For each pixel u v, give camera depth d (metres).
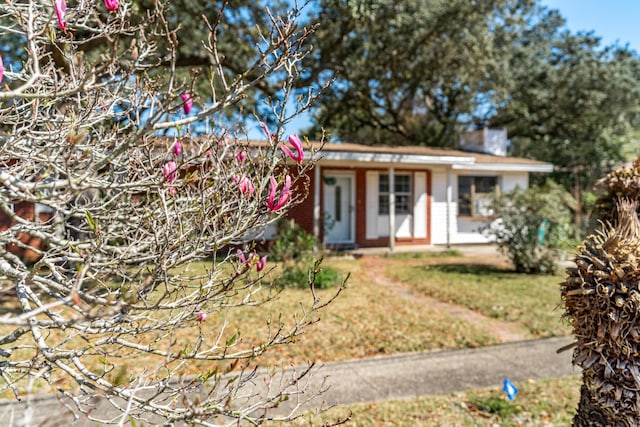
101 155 1.71
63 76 1.79
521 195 10.70
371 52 15.88
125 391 1.51
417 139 23.23
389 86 18.62
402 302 7.83
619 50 19.80
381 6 12.27
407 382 4.42
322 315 6.75
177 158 1.91
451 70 16.78
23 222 1.61
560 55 19.84
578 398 4.10
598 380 2.24
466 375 4.61
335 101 19.08
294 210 13.76
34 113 1.72
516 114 20.67
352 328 6.17
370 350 5.35
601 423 2.28
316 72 14.23
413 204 15.86
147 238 1.86
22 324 1.13
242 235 1.84
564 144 21.55
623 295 2.14
